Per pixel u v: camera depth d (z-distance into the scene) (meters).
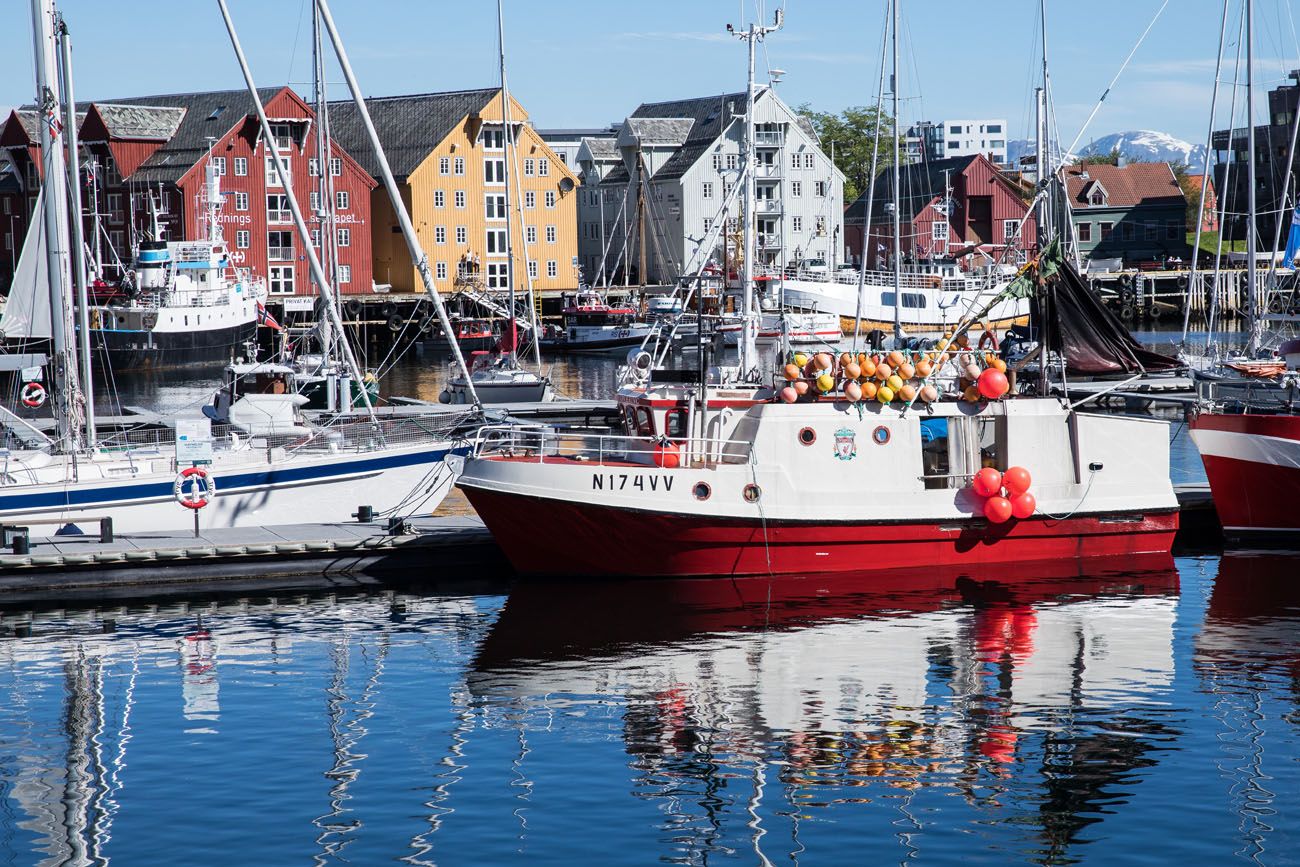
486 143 99.56
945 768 17.75
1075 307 28.50
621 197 107.88
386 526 29.55
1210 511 31.70
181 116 97.94
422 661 22.42
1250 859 15.14
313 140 93.88
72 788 17.30
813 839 15.73
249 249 92.38
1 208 101.00
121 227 94.94
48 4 30.05
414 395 65.94
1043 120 55.41
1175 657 22.30
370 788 17.22
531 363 83.19
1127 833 15.80
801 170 102.00
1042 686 20.91
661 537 26.66
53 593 26.53
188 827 16.14
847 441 27.02
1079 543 28.44
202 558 27.14
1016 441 27.83
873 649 22.89
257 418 33.09
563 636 23.73
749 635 23.67
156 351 78.56
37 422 34.88
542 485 26.31
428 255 97.69
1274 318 60.38
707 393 26.97
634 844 15.62
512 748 18.53
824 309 81.38
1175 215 119.00
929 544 27.56
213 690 21.05
